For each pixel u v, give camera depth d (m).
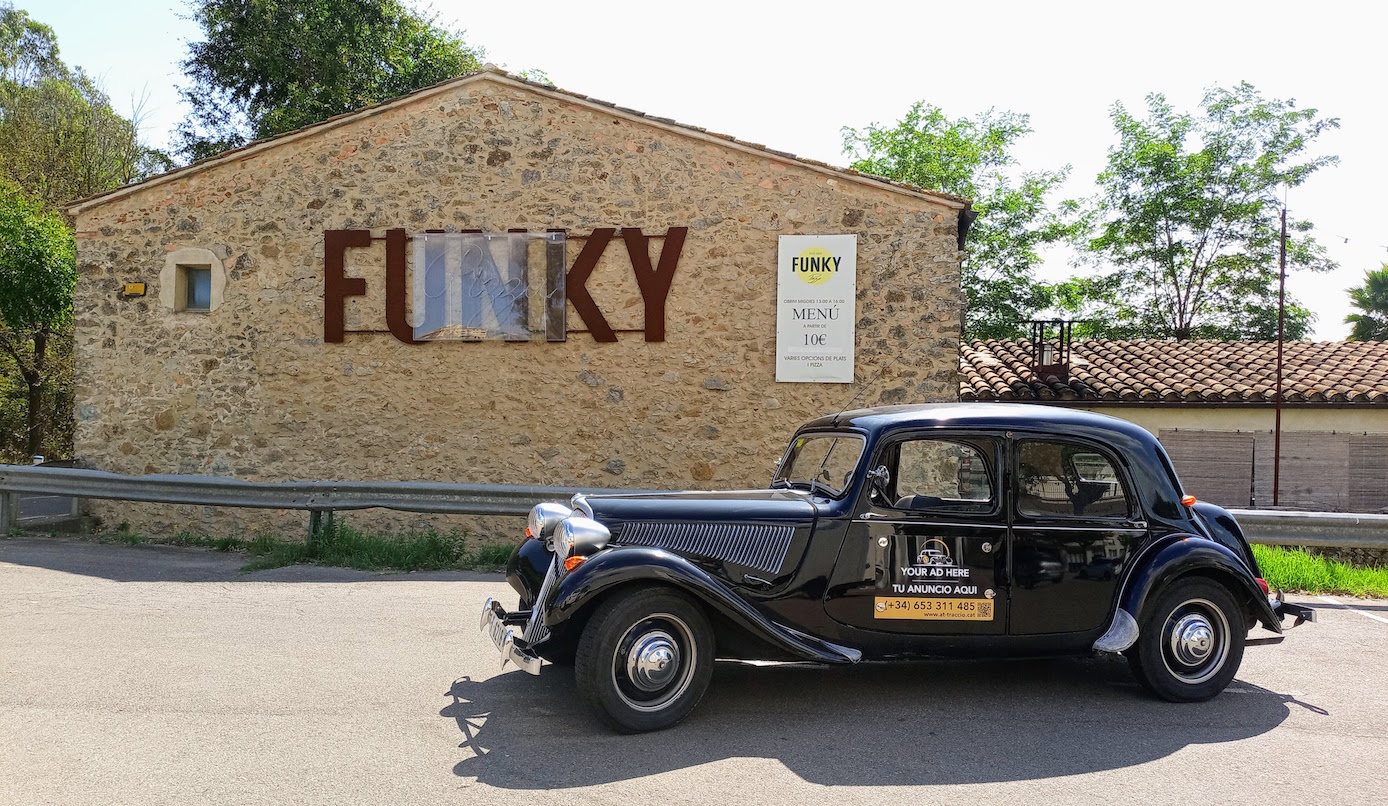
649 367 9.87
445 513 9.02
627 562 3.97
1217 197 26.08
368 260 10.19
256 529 10.40
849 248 9.55
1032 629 4.47
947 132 26.55
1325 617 6.66
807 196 9.65
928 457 4.56
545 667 5.02
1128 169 26.97
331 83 22.70
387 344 10.17
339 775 3.46
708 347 9.78
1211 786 3.46
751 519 4.44
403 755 3.68
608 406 9.91
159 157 26.20
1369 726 4.20
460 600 6.62
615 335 9.88
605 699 3.92
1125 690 4.79
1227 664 4.56
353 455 10.19
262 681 4.64
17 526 9.69
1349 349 15.09
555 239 9.95
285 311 10.30
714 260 9.77
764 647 4.34
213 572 7.63
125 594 6.67
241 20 22.23
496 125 10.06
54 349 21.27
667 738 3.96
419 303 10.12
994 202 25.25
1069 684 4.89
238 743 3.78
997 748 3.88
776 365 9.66
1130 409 13.06
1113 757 3.78
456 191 10.11
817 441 5.19
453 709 4.28
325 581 7.29
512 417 10.02
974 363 14.23
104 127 26.28
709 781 3.46
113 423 10.59
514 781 3.43
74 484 9.31
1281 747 3.91
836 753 3.80
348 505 8.52
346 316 10.21
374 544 8.32
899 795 3.35
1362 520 7.53
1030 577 4.46
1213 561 4.49
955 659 4.50
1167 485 4.68
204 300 10.63
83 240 10.64
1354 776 3.57
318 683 4.63
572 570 4.02
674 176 9.83
